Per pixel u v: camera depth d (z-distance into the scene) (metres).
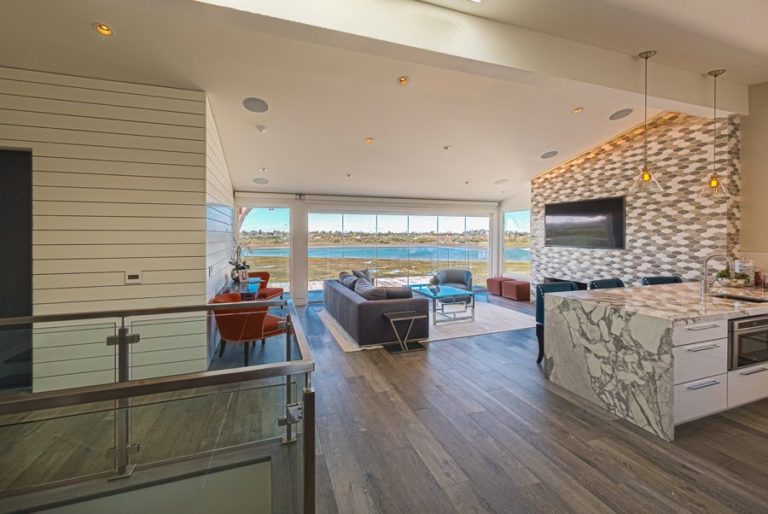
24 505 1.93
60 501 1.97
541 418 2.65
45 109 3.07
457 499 1.82
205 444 2.14
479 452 2.22
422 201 8.41
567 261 6.57
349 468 2.07
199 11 2.01
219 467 2.05
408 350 4.30
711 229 4.36
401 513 1.73
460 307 6.94
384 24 2.31
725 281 3.61
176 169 3.40
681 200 4.70
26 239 3.11
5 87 2.99
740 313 2.60
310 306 7.16
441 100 3.92
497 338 4.82
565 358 3.18
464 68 2.73
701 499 1.81
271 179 6.41
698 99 3.60
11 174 3.07
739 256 4.19
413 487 1.91
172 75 3.21
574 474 2.01
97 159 3.20
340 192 7.50
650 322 2.44
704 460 2.13
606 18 2.63
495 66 2.69
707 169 4.39
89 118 3.18
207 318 3.37
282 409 1.93
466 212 8.88
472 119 4.43
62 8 2.40
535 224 7.34
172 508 2.05
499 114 4.33
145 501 2.04
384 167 6.06
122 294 3.26
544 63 2.82
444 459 2.15
